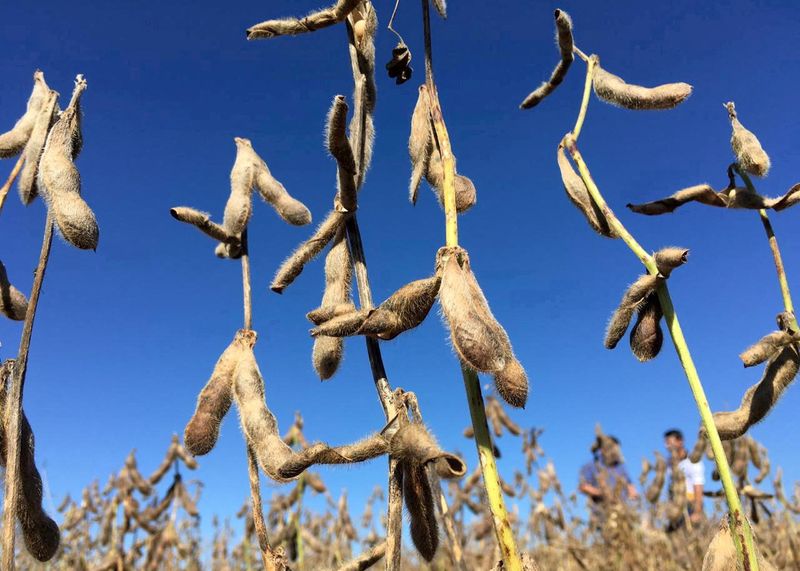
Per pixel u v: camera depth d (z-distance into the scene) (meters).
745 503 0.59
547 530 0.81
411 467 0.20
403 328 0.20
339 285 0.27
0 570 0.21
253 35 0.25
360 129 0.27
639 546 0.72
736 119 0.26
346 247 0.27
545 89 0.29
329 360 0.28
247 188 0.32
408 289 0.20
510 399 0.19
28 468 0.24
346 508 0.86
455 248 0.20
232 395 0.26
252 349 0.27
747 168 0.25
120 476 0.63
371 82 0.28
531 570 0.19
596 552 0.76
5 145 0.28
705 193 0.25
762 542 0.60
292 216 0.32
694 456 0.56
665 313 0.23
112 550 0.61
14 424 0.22
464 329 0.18
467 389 0.20
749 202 0.25
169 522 0.64
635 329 0.24
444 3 0.27
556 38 0.27
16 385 0.23
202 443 0.25
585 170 0.26
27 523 0.24
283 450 0.23
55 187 0.24
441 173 0.25
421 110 0.25
